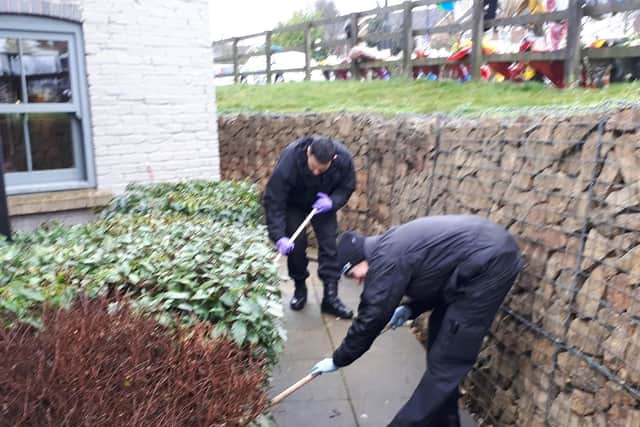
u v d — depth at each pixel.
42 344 2.14
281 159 4.69
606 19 6.07
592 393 2.60
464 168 4.11
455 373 2.97
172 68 6.11
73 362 1.99
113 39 5.71
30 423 1.86
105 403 1.90
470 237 2.96
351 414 3.53
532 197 3.22
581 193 2.79
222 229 4.06
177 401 2.04
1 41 5.17
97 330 2.21
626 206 2.47
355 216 6.68
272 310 2.86
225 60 15.29
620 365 2.42
